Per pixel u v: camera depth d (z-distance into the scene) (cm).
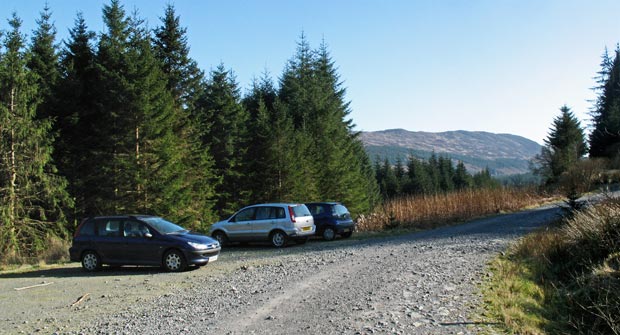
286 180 3428
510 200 3114
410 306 751
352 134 5888
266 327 668
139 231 1364
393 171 10044
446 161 11275
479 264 1113
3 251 1836
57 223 2105
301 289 919
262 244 1966
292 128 3888
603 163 4028
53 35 3025
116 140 2434
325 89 5800
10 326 745
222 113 3838
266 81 5609
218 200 3591
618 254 916
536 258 1129
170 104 2756
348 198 4088
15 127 1962
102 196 2461
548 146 5188
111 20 2683
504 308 730
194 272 1266
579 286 841
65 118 2491
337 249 1606
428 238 1806
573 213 1352
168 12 3447
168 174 2508
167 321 730
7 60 2017
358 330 634
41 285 1135
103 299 931
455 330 624
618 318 668
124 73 2544
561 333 660
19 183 2020
